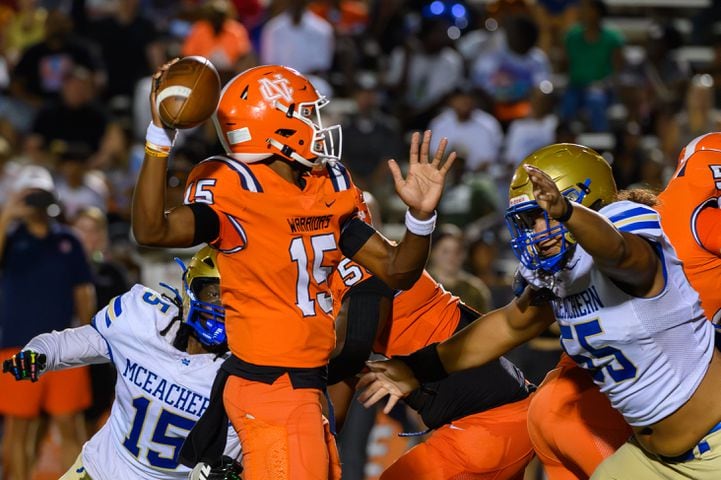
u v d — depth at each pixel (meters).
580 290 12.69
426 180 12.55
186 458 13.34
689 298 12.79
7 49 44.03
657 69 42.31
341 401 16.30
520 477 16.48
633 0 51.19
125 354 13.91
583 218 11.30
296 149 12.64
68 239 24.89
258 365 12.67
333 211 12.80
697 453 13.08
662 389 12.87
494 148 38.00
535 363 23.27
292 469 12.48
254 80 12.74
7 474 24.91
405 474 15.98
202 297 13.54
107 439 14.39
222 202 12.34
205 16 40.22
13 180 33.53
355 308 14.98
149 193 11.79
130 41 41.88
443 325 15.85
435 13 44.16
